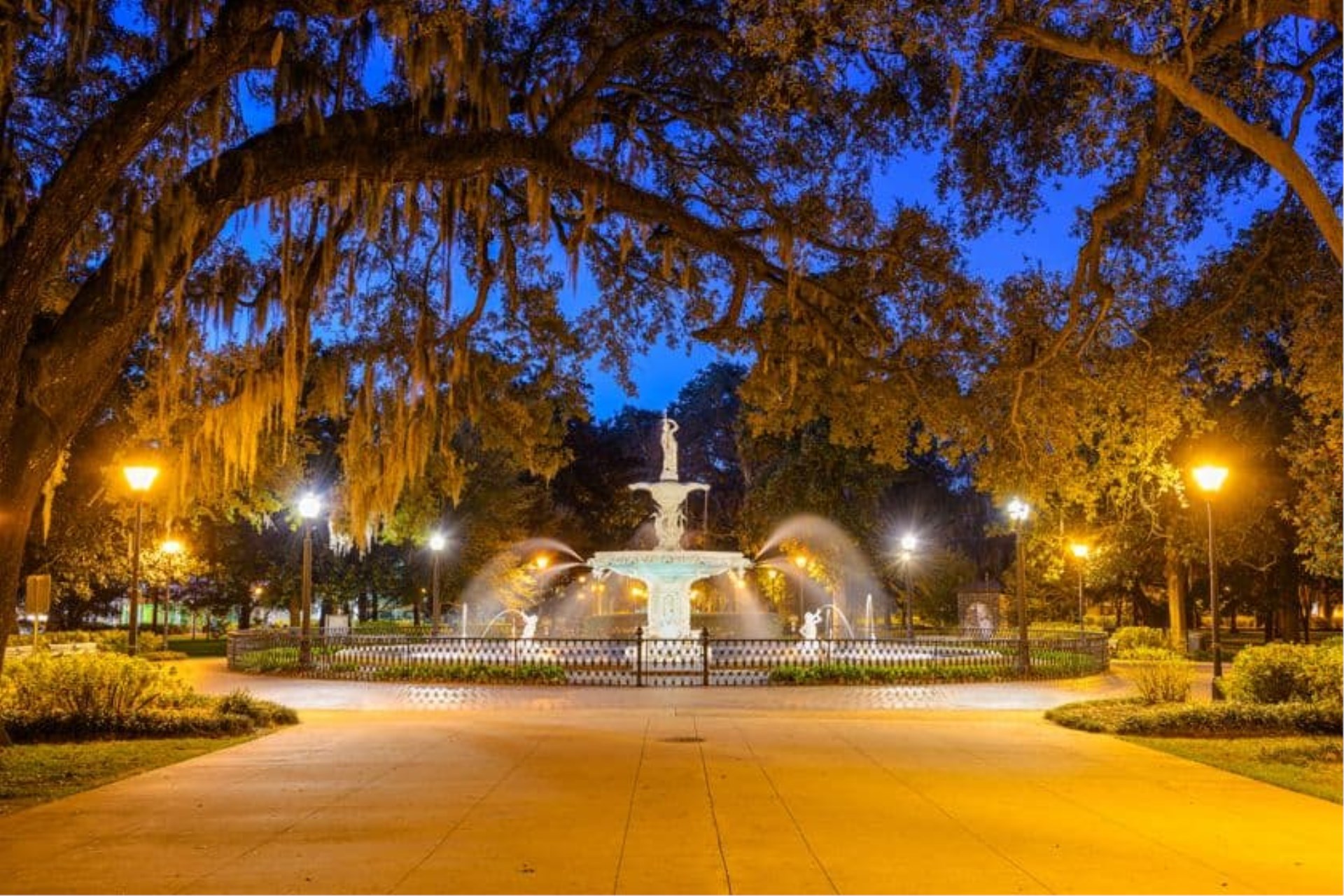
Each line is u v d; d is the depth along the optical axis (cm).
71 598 4912
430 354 1655
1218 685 1908
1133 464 1838
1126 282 1788
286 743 1303
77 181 1050
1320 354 1672
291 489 3344
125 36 1501
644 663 2511
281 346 1730
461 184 1470
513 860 694
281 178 1235
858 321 1808
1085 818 852
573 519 5609
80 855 710
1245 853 731
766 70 1541
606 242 1998
